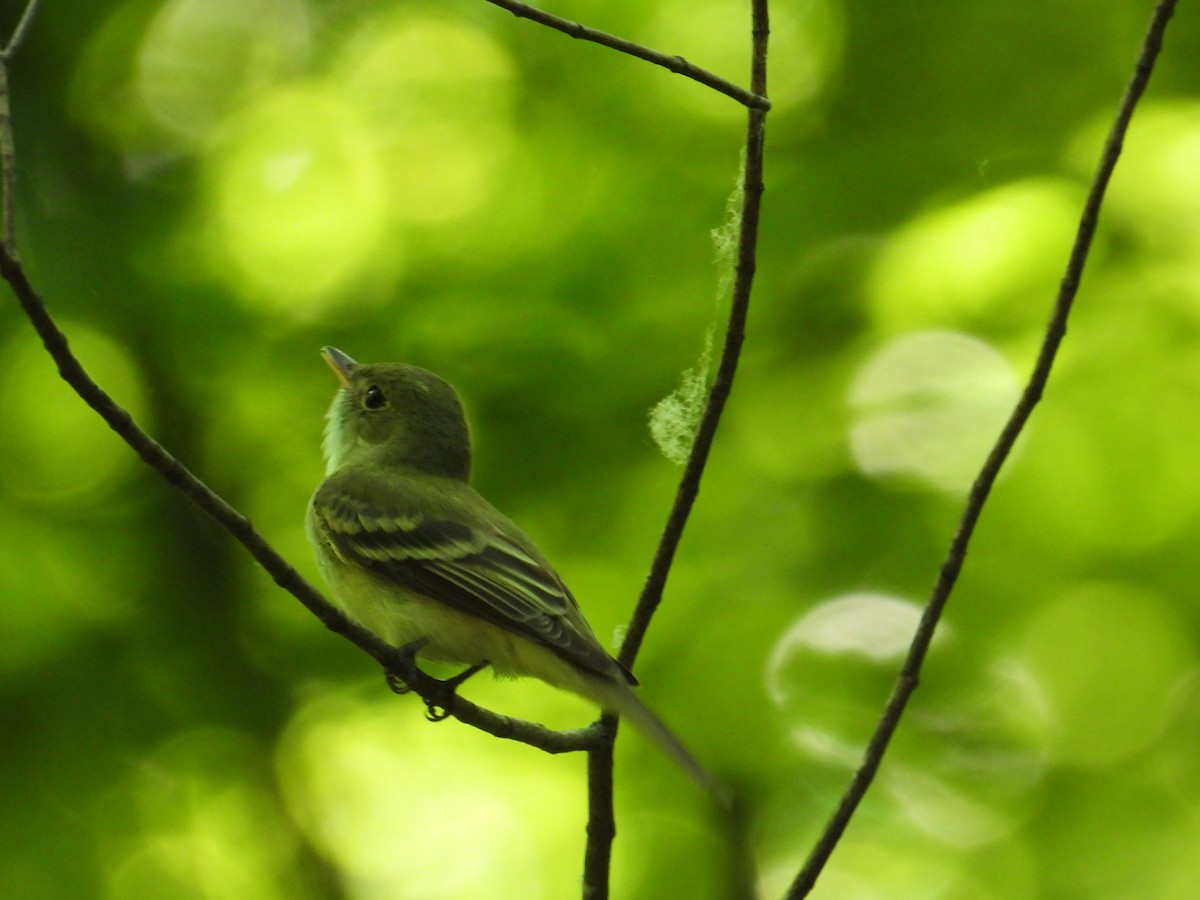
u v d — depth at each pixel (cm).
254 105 1327
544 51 1289
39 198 1289
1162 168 1213
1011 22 1278
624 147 1248
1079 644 1193
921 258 1205
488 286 1180
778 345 1222
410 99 1285
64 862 1211
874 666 1169
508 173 1251
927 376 1219
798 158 1255
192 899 1223
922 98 1278
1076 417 1195
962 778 1184
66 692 1232
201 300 1211
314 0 1359
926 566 1177
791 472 1210
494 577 775
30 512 1249
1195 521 1172
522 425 1167
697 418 724
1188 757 1196
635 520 1166
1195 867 1161
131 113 1341
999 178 1234
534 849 1205
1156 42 616
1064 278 627
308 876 1217
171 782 1235
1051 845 1173
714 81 573
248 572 1244
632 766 1149
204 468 1238
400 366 956
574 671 689
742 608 1158
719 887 1126
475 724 641
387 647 631
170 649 1238
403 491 838
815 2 1286
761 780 1156
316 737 1238
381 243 1233
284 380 1207
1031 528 1191
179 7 1364
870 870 1163
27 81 1343
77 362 518
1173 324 1196
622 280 1177
